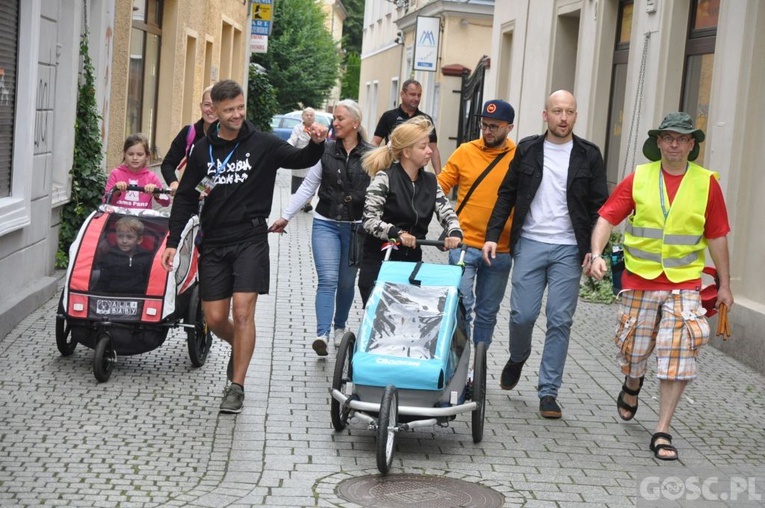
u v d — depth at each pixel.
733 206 10.46
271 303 11.40
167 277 8.17
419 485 6.20
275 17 54.75
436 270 7.27
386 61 45.62
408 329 6.82
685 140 6.91
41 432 6.76
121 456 6.42
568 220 7.66
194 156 7.38
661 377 6.93
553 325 7.69
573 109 7.58
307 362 8.95
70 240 12.33
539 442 7.17
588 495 6.14
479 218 8.17
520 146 7.77
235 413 7.38
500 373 9.05
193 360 8.54
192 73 23.80
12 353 8.66
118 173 9.18
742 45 10.47
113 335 8.14
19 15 10.02
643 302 7.16
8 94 9.90
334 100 76.69
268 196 7.42
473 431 7.02
